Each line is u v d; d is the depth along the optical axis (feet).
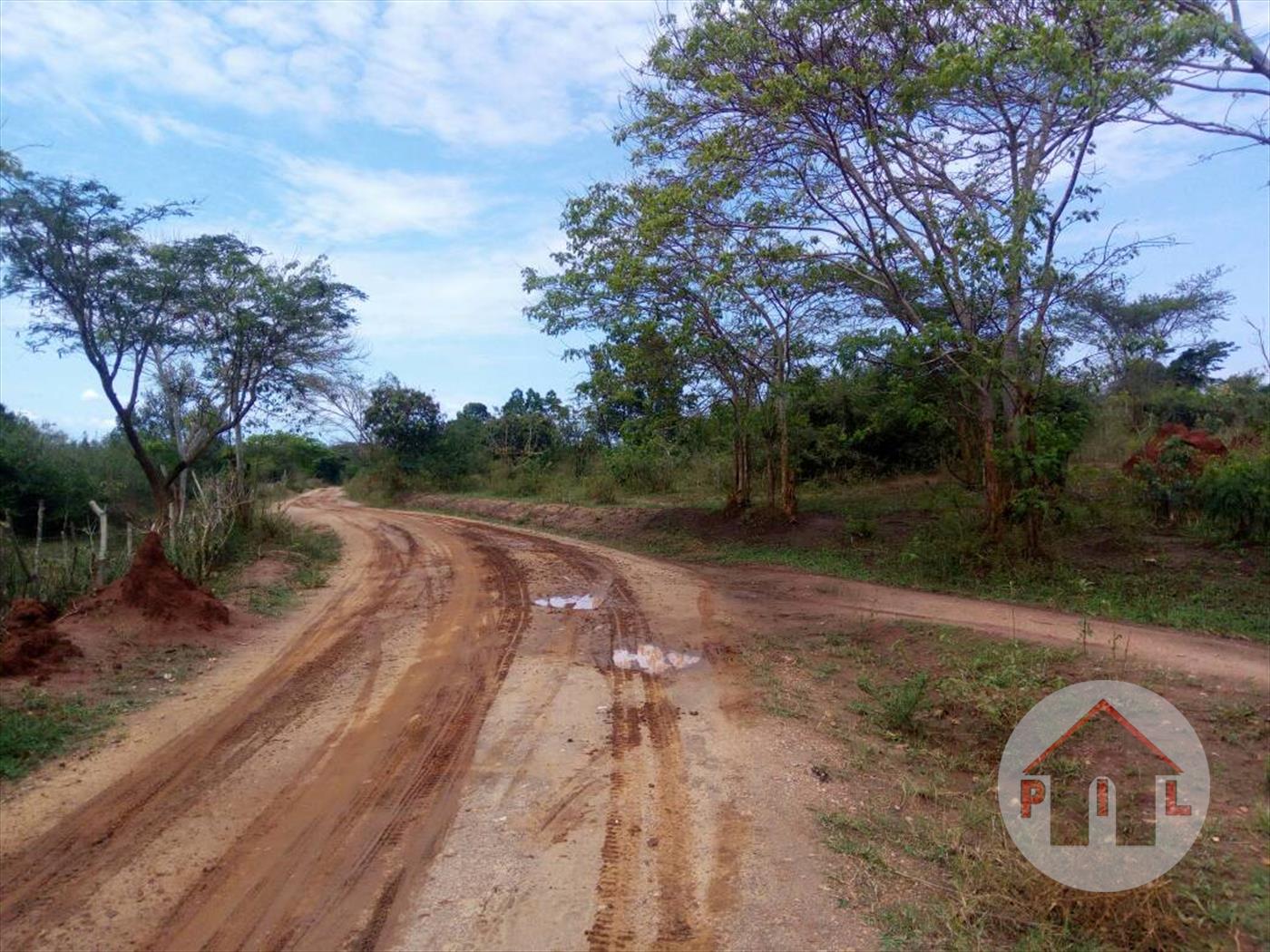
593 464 108.78
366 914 14.92
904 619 34.40
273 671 30.55
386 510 122.42
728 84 41.06
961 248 40.98
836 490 75.46
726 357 62.90
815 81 39.42
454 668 30.27
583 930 14.43
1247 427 56.59
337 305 68.85
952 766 21.85
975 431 55.47
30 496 66.49
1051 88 37.68
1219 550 39.91
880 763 22.12
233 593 44.27
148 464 57.93
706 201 46.11
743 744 22.85
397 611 41.16
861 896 15.71
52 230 47.67
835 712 25.84
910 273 48.32
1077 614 34.86
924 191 43.50
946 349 43.68
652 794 19.67
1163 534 44.01
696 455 80.07
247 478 77.97
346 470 207.00
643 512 77.61
